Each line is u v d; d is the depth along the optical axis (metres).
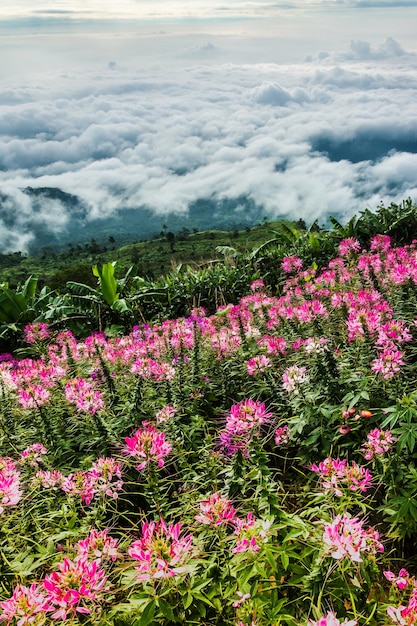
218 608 2.09
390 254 5.81
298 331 4.39
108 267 8.73
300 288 5.77
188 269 9.96
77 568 1.96
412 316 3.92
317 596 2.09
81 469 3.17
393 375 2.96
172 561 1.92
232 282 9.12
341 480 2.39
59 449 3.32
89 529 2.54
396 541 2.59
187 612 2.09
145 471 2.80
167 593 2.04
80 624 2.01
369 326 3.41
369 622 2.04
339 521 2.05
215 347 4.36
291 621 1.99
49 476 2.82
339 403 3.03
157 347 4.94
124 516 2.81
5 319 8.75
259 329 4.86
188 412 3.54
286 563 2.12
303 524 2.29
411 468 2.53
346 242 7.09
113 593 2.24
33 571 2.46
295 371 3.12
